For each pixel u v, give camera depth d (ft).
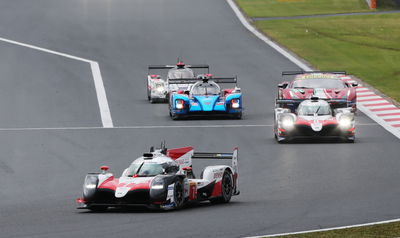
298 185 270.67
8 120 447.83
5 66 630.33
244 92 546.26
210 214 214.28
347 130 368.68
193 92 458.50
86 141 383.04
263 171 303.27
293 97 437.58
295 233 181.27
